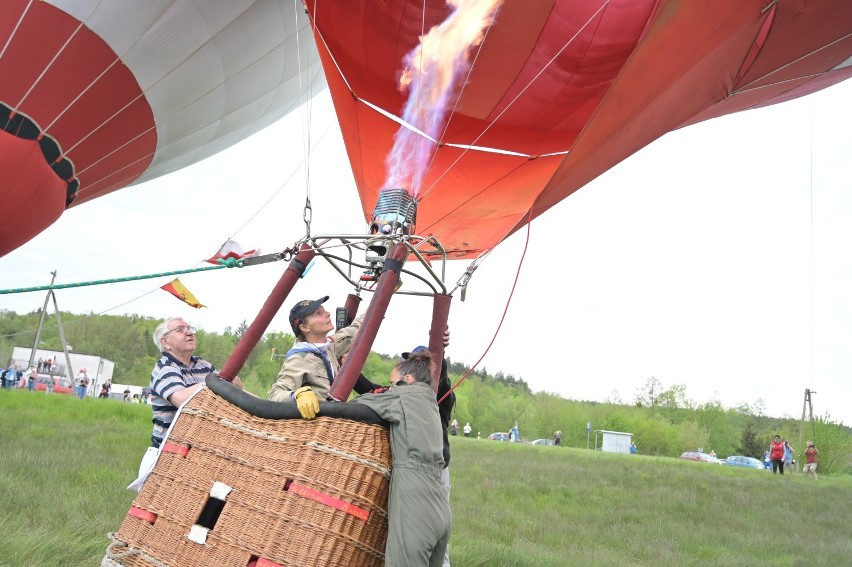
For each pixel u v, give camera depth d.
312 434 2.58
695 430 65.50
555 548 6.25
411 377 2.97
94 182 11.99
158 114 11.34
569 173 4.68
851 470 39.94
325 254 3.24
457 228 6.33
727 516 9.25
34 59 9.88
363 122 6.75
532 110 6.56
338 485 2.54
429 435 2.65
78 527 4.67
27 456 7.34
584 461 17.59
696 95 5.28
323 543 2.49
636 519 8.44
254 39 11.10
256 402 2.68
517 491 9.82
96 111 10.74
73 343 75.31
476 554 5.28
